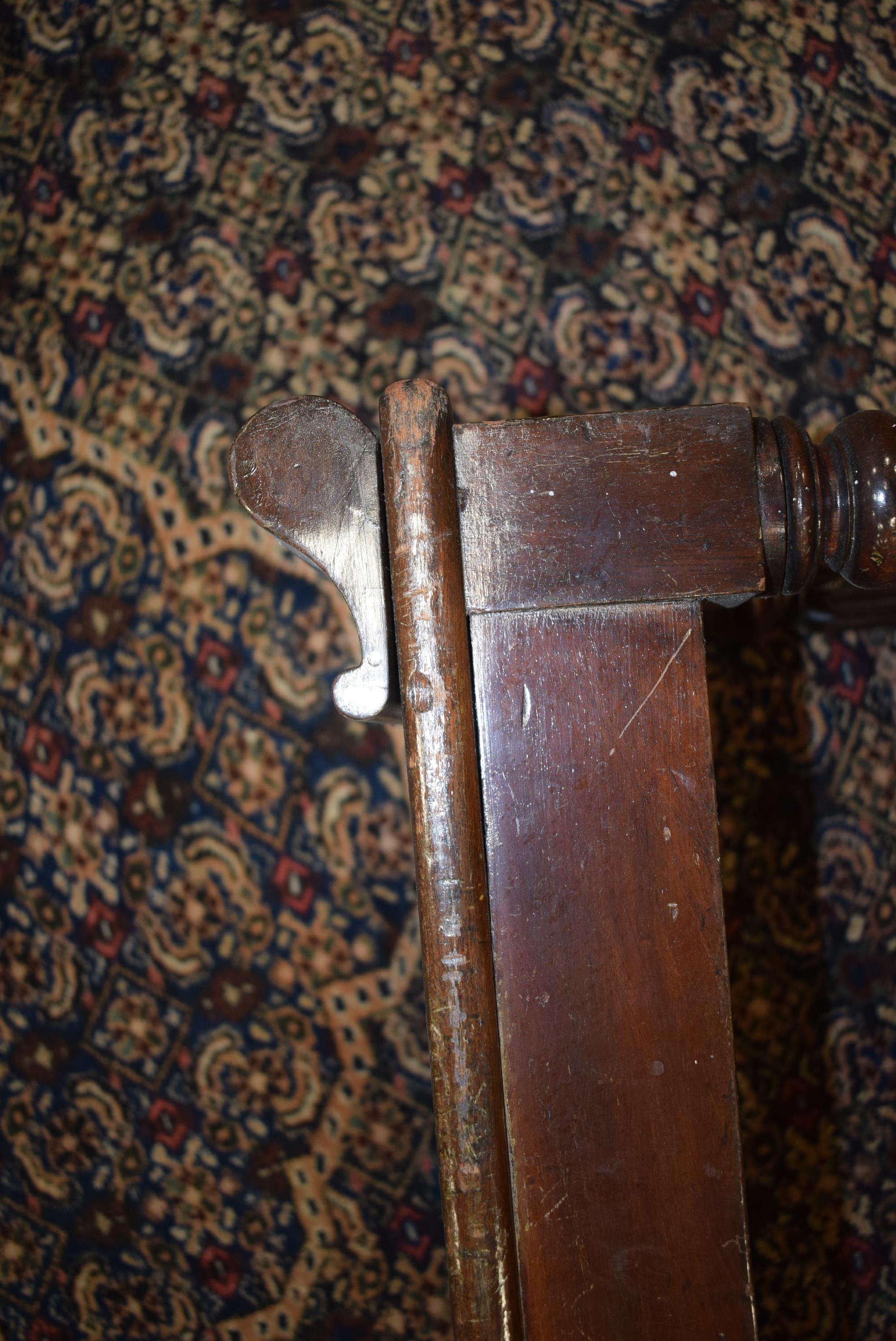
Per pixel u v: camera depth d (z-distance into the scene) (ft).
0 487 2.90
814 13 2.79
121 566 2.85
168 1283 2.76
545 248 2.76
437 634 1.41
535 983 1.44
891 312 2.71
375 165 2.81
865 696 2.71
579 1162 1.43
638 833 1.46
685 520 1.47
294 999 2.76
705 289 2.73
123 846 2.82
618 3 2.82
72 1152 2.81
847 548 1.49
